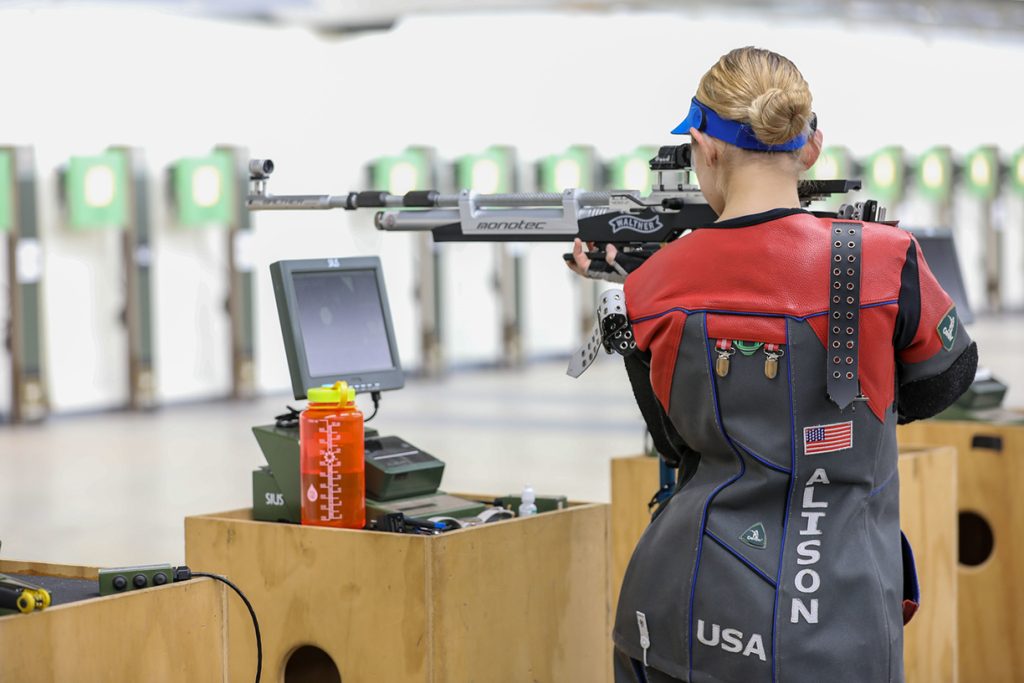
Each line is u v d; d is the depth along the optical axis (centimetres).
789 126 196
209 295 1238
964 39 1822
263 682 271
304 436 267
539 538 270
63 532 651
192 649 215
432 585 246
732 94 198
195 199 1180
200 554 279
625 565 369
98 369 1152
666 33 1548
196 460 888
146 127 1177
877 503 201
